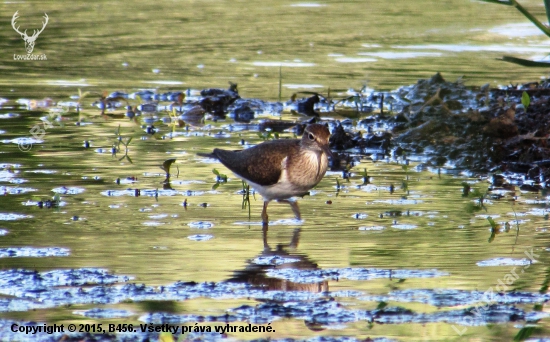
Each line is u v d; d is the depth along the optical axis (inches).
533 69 837.2
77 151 592.1
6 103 731.4
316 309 327.3
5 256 383.2
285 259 385.1
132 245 403.2
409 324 315.3
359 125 677.9
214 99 740.0
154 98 760.3
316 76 827.4
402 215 457.4
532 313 326.0
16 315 320.2
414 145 620.7
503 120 604.7
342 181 535.2
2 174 526.0
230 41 986.7
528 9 1093.1
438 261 383.2
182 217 451.8
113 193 493.4
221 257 388.5
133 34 1017.5
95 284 351.3
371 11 1163.9
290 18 1118.4
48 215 448.1
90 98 761.6
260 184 455.8
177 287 348.8
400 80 801.6
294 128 666.2
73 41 978.1
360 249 400.8
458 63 866.8
